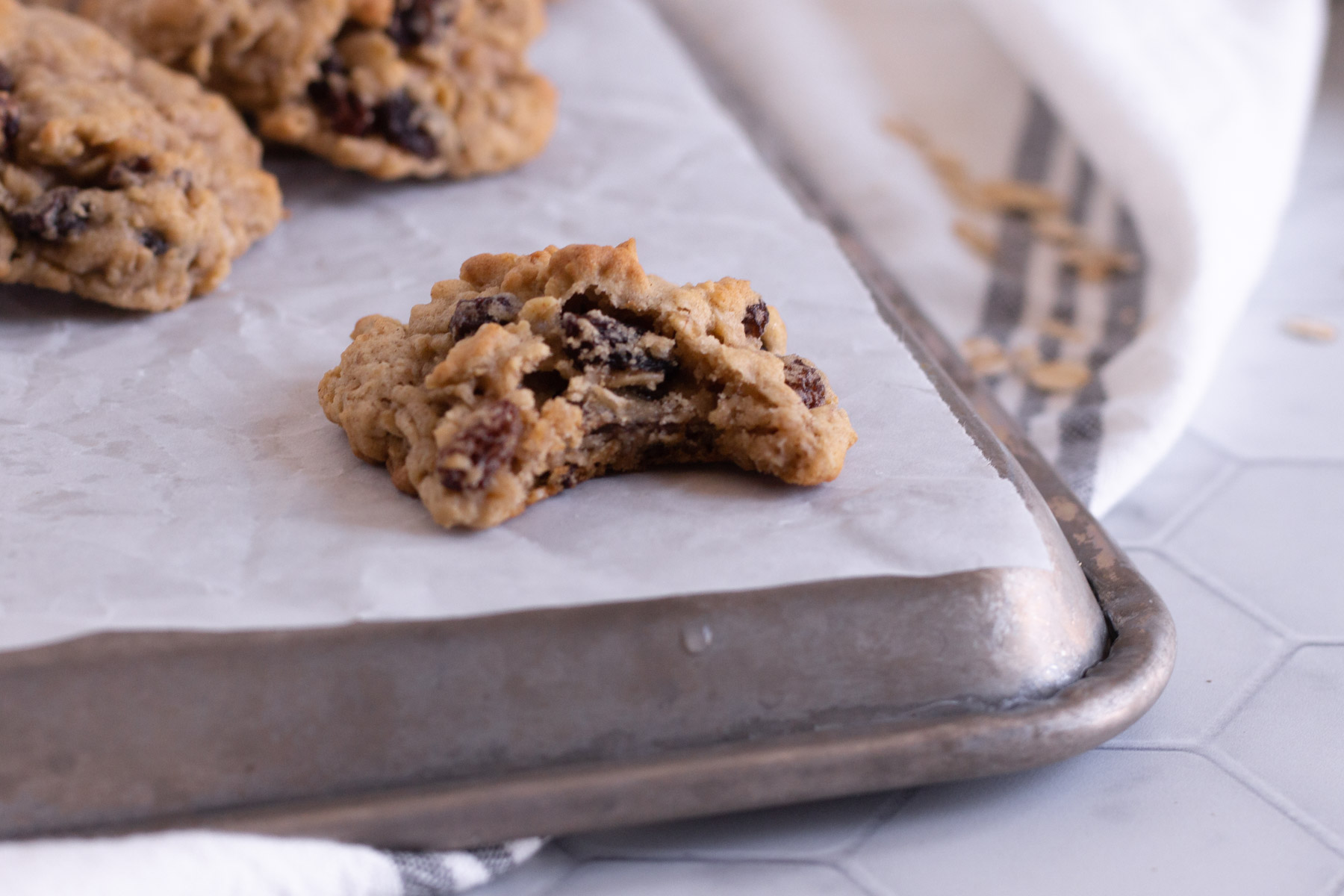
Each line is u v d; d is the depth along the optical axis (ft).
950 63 1.96
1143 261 1.72
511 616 1.26
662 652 1.27
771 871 1.27
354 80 1.59
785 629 1.28
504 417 1.30
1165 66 1.76
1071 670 1.30
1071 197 1.82
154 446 1.37
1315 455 1.52
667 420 1.34
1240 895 1.26
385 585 1.27
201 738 1.25
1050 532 1.34
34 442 1.37
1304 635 1.38
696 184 1.65
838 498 1.33
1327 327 1.65
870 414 1.39
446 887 1.25
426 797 1.25
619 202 1.62
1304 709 1.34
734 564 1.29
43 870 1.21
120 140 1.47
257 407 1.40
